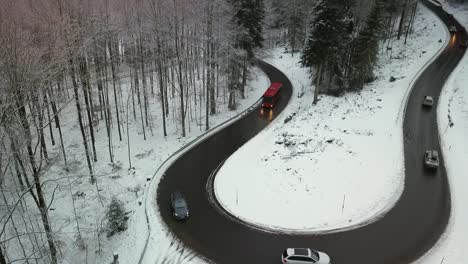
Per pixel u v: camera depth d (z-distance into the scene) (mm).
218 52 39812
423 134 35188
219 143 36625
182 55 40219
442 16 74938
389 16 60250
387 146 32438
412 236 22500
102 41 35406
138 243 22969
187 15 37438
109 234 24578
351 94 44344
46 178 30406
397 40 64875
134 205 27109
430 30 67688
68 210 27172
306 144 32938
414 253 21078
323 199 26016
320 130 35188
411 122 37312
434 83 47094
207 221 24438
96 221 26016
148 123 40688
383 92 44188
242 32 42062
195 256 21203
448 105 41031
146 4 37656
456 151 32344
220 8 37375
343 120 36969
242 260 20844
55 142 36125
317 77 42594
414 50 59438
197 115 43562
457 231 22875
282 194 26812
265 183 28312
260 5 44531
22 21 22781
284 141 34375
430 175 29031
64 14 26266
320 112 39812
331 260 20547
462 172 29344
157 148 35688
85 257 23047
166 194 27969
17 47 17688
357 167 29250
